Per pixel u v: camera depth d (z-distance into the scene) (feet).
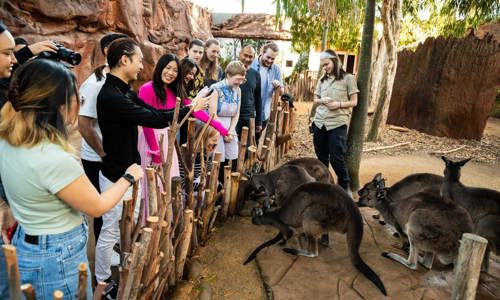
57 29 24.36
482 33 50.57
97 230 10.70
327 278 11.02
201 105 9.53
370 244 13.17
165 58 10.75
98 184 10.27
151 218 7.57
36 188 5.36
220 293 10.33
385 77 30.99
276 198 14.88
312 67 58.23
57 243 5.72
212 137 13.04
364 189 14.15
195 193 13.05
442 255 10.96
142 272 7.70
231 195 14.39
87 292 6.17
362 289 10.53
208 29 53.72
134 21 31.07
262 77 19.06
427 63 36.17
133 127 9.20
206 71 17.38
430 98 35.96
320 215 11.53
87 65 26.81
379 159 26.45
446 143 32.91
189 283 10.42
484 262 11.58
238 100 14.58
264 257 11.97
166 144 10.97
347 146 17.69
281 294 10.18
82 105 9.45
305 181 14.49
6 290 6.60
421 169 24.08
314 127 17.65
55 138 5.43
